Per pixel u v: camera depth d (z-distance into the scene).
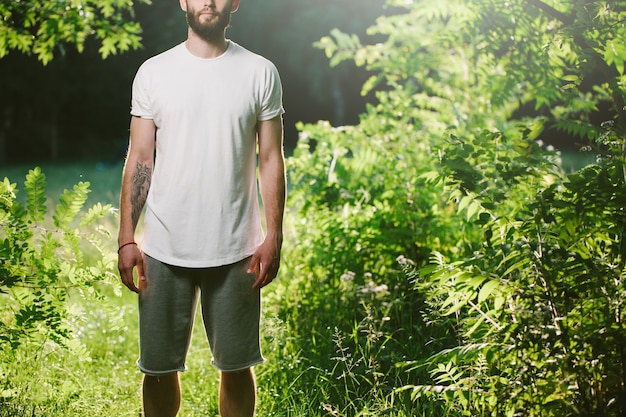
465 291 3.91
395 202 6.66
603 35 4.79
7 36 6.53
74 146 37.88
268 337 6.08
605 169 3.69
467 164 4.14
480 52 6.09
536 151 4.07
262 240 3.97
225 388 4.08
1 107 36.41
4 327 4.45
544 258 3.55
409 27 9.27
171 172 3.80
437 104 8.73
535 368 3.60
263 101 3.88
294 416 4.72
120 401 5.14
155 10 27.95
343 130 8.15
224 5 3.78
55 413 4.66
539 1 5.57
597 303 3.52
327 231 6.66
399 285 6.24
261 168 3.96
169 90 3.79
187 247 3.80
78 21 6.60
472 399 3.83
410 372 4.99
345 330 5.88
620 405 3.34
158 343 3.88
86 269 4.54
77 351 4.59
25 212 4.49
